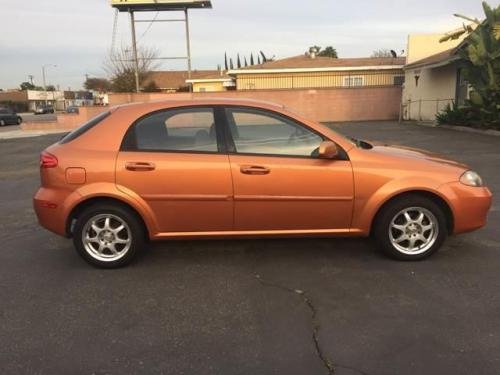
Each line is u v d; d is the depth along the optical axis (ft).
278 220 16.29
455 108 69.51
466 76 62.34
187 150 16.19
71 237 16.99
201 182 15.94
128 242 16.52
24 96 338.75
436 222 16.52
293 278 15.53
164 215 16.17
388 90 108.58
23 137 86.12
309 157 16.20
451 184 16.33
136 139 16.28
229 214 16.19
